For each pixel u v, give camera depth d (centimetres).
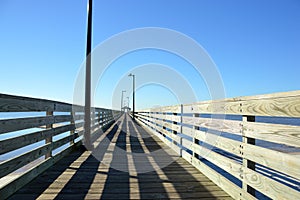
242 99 212
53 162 347
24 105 255
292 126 150
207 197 225
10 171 217
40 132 295
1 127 207
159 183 265
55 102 365
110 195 227
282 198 156
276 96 164
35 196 220
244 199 202
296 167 145
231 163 232
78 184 257
